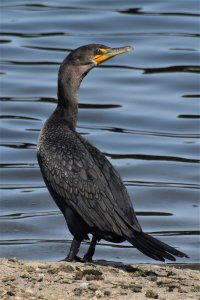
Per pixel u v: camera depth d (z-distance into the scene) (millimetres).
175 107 20844
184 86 21875
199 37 24453
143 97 21328
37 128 19750
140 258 13883
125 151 18859
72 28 25062
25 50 23641
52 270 10320
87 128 19938
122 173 17688
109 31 24875
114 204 10820
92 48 12539
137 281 10086
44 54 23422
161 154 18656
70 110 12352
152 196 16766
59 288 9594
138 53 23609
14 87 21750
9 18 25656
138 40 24250
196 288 9859
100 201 10914
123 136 19500
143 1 26938
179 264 13547
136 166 17984
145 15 25766
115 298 9242
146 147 19016
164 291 9672
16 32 24812
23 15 25844
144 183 17312
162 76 22281
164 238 14969
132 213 10898
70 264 10688
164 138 19469
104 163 11305
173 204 16516
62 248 14289
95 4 26781
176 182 17422
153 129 19922
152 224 15609
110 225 10766
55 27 25125
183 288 9867
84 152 11320
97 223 10922
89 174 11078
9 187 17016
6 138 19359
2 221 15430
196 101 21141
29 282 9812
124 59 23344
